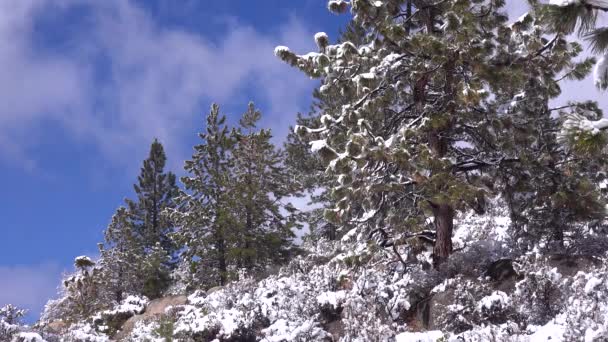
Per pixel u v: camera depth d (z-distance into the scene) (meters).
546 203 15.34
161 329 15.12
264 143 32.41
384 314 12.97
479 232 18.92
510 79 15.05
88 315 27.62
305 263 18.27
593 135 4.38
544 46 15.82
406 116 16.91
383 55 16.55
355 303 11.49
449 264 14.64
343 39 29.77
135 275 33.19
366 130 15.01
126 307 23.36
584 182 14.60
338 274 15.49
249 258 30.31
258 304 15.14
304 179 32.72
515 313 11.20
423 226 16.50
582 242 14.84
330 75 16.95
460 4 15.42
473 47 14.91
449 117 15.13
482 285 12.57
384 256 16.50
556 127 15.75
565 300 10.33
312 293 14.69
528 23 16.09
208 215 31.39
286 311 14.22
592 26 4.74
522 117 16.05
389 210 16.52
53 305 29.42
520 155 15.30
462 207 15.11
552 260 13.47
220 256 30.47
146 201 49.25
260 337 13.90
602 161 15.27
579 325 8.16
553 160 15.63
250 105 34.94
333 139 16.41
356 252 15.08
